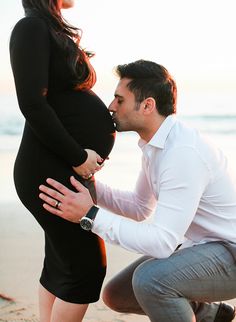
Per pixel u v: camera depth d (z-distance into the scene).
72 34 2.56
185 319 2.47
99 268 2.62
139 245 2.42
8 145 12.45
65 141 2.41
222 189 2.52
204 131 14.91
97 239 2.62
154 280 2.43
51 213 2.55
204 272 2.45
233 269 2.47
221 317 2.80
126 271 2.82
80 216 2.46
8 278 3.83
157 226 2.42
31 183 2.55
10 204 6.42
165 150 2.49
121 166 9.54
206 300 2.53
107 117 2.61
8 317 3.19
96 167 2.54
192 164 2.42
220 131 14.88
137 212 2.92
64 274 2.64
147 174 2.64
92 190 2.66
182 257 2.47
